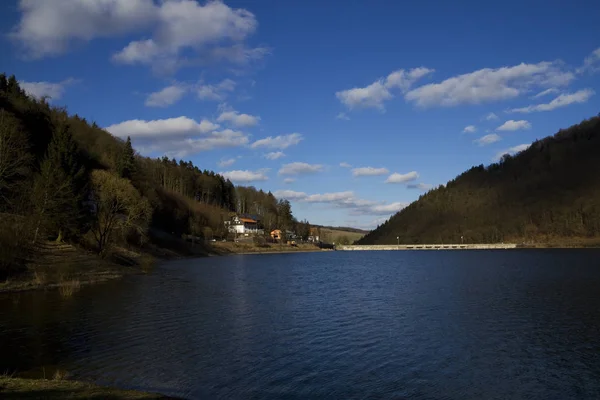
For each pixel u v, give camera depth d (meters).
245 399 16.66
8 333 25.41
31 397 13.45
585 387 18.91
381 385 18.66
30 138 89.00
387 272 79.62
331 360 21.97
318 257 155.50
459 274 72.44
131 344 23.84
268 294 46.03
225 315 33.03
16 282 43.72
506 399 17.52
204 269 82.19
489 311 35.62
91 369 19.30
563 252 161.00
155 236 124.69
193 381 18.36
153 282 54.47
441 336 27.23
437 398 17.45
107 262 66.44
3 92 105.88
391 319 32.41
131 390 15.97
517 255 145.25
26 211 54.22
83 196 70.69
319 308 37.19
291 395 17.23
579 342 25.94
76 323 28.47
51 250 59.00
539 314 34.12
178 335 26.28
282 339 25.94
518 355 23.23
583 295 43.97
